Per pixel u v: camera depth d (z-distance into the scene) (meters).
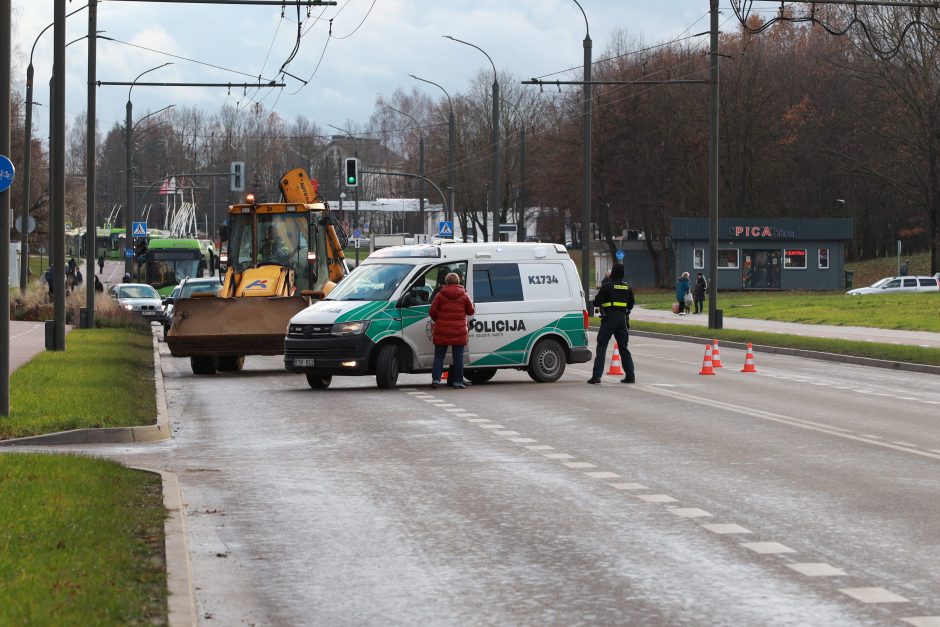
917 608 10.87
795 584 11.80
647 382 36.03
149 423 23.64
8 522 12.77
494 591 11.65
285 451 21.48
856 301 89.31
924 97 110.50
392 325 33.84
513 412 27.61
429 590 11.71
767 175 138.25
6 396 23.91
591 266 165.25
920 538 13.93
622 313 35.34
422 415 27.09
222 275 45.84
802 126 134.38
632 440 22.69
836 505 16.03
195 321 39.62
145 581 11.09
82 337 50.50
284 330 39.59
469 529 14.59
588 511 15.67
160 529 13.54
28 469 16.44
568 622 10.53
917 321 66.00
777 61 137.38
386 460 20.30
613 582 11.95
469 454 20.95
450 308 33.59
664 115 132.62
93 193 55.28
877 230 152.38
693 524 14.78
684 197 135.38
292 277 44.12
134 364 39.16
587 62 73.69
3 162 23.16
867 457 20.45
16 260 108.38
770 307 86.44
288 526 14.83
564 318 36.03
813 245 127.62
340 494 17.05
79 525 12.82
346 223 192.50
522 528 14.62
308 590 11.76
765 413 27.33
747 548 13.42
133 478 16.77
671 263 141.38
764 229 127.00
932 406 29.25
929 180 116.06
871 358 45.09
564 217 148.12
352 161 83.06
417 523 14.98
